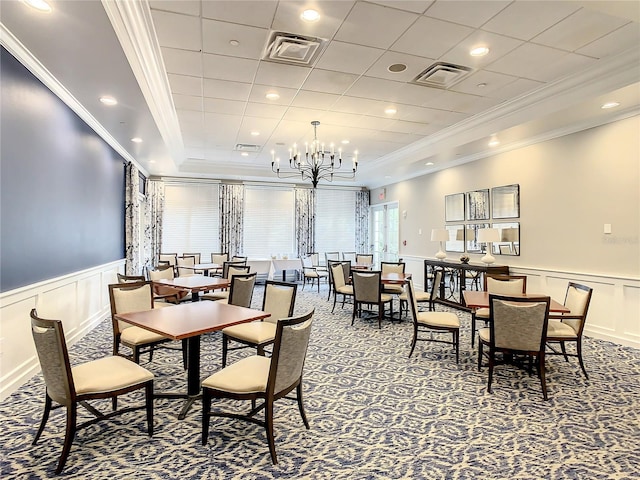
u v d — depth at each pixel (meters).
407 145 7.05
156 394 2.81
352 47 3.41
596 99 3.93
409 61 3.69
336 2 2.72
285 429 2.53
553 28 3.08
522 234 5.73
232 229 9.55
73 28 2.62
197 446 2.31
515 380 3.40
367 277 5.34
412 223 8.82
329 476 2.03
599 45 3.35
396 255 9.73
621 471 2.07
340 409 2.83
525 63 3.71
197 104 4.91
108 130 5.16
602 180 4.61
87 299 4.81
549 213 5.30
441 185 7.73
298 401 2.54
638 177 4.23
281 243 10.08
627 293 4.35
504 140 5.62
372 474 2.05
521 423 2.62
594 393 3.10
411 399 3.01
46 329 2.08
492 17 2.92
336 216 10.75
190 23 3.01
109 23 2.55
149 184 9.00
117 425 2.55
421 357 4.07
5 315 2.93
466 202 6.96
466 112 5.20
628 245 4.34
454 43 3.33
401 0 2.70
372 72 3.92
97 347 4.21
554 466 2.12
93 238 5.05
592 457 2.21
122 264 6.65
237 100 4.76
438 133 6.21
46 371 2.13
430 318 4.05
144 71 3.55
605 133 4.57
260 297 7.73
